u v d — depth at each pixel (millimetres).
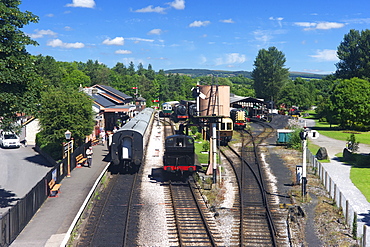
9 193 23062
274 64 112188
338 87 58656
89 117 33625
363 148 40188
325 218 18297
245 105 77625
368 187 24016
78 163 28688
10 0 17797
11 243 14305
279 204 20578
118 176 27516
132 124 33281
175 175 27266
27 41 17859
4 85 17391
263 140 45812
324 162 32562
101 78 121562
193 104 59062
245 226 17188
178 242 15250
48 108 31734
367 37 87750
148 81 133750
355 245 14859
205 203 20516
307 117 82625
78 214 17344
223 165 31188
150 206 20047
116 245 14898
